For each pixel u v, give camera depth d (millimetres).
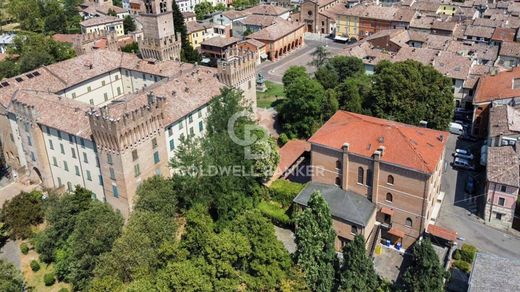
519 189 89125
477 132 120188
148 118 89625
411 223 84000
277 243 70438
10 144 113125
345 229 84250
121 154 85312
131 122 85750
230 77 112250
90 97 125062
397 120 113812
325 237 72625
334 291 71625
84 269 79875
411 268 67062
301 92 118750
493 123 108375
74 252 80188
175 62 125562
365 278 68500
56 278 84938
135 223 78812
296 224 75688
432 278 65000
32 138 101250
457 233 89062
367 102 121625
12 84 110812
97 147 88125
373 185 84312
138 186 91312
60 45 168250
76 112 96000
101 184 94562
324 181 92062
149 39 129375
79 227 81188
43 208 95500
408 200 82312
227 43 177875
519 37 163875
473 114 120250
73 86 119125
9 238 95938
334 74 138000
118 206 92938
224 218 88188
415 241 84938
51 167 103688
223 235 69438
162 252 72250
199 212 78375
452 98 115438
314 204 74000
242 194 91688
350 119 93375
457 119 130750
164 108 94938
